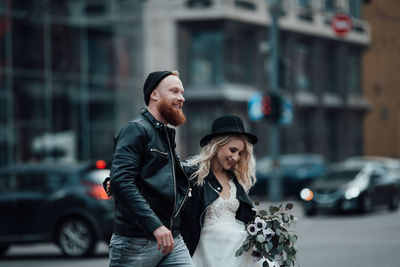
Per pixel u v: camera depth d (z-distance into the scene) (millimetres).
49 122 28141
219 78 38531
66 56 29062
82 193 12820
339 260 11469
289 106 23891
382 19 54031
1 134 26391
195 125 38781
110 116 30891
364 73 53000
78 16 29688
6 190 13250
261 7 40625
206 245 5250
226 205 5270
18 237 13047
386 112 54094
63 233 12891
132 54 32344
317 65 46594
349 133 50062
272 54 24953
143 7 33000
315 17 45969
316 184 22719
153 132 4508
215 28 38438
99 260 12391
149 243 4438
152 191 4445
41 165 13383
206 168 5238
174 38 38031
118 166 4363
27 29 27484
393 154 54344
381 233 16078
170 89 4578
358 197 21812
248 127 40375
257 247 5199
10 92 26734
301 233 16422
